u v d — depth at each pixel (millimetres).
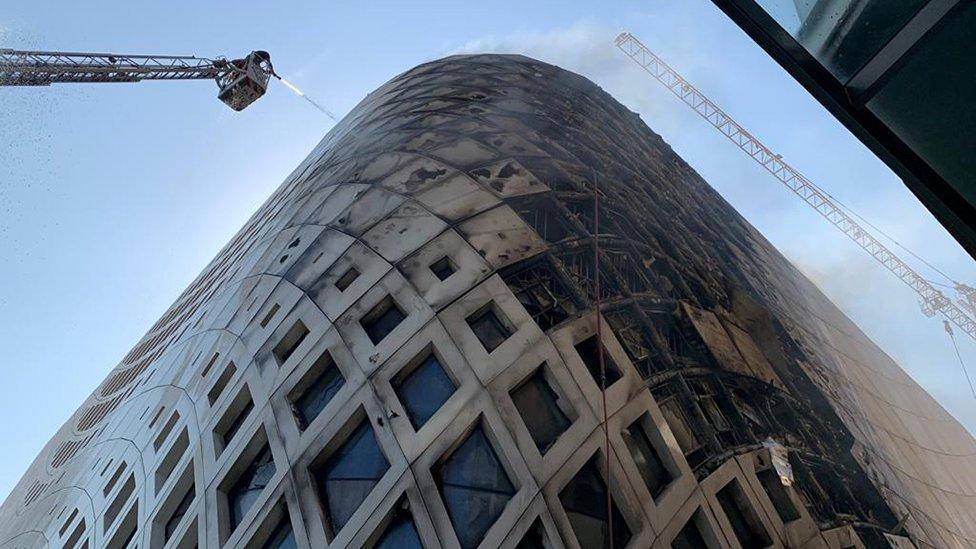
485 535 19312
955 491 43375
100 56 59875
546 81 53781
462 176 32875
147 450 31406
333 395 24656
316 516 21328
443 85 48719
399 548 19812
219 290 40281
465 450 21406
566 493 20344
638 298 29031
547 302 26125
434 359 24188
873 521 27000
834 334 55844
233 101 71125
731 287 38375
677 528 20734
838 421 34250
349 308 27156
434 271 27203
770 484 24484
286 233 36312
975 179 6508
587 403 22641
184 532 24672
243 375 28312
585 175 36594
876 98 6566
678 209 44625
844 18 6344
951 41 5727
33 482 52344
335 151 45688
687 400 25281
